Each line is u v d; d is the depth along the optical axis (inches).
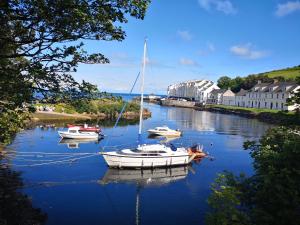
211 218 351.9
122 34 350.3
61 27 309.6
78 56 347.6
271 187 355.6
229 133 2170.3
